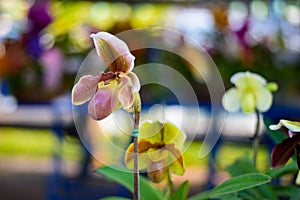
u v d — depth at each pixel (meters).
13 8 2.51
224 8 2.50
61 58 2.40
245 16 2.49
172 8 2.57
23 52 2.43
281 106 2.07
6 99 2.61
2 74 2.44
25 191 3.27
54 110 2.39
